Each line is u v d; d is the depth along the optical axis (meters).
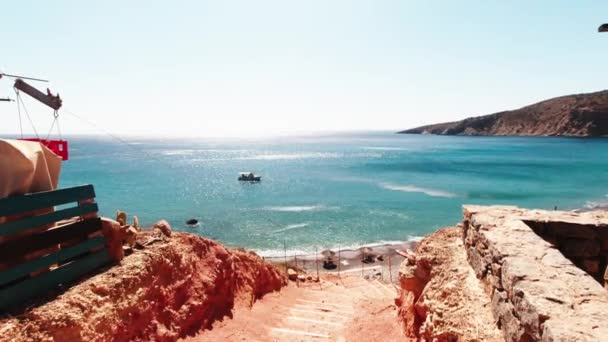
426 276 8.29
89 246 6.98
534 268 4.47
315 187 70.75
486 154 132.62
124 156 152.38
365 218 46.41
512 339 4.28
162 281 7.97
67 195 6.75
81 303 5.95
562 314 3.44
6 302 5.44
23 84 8.06
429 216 46.84
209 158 142.62
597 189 61.81
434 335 5.89
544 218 6.66
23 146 6.41
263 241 37.97
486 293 5.65
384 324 10.10
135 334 6.71
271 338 9.09
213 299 9.45
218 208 53.44
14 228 5.73
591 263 6.38
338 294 15.50
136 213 50.56
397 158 128.25
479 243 6.23
